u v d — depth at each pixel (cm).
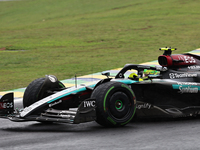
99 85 2188
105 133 2084
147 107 2461
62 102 2291
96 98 2130
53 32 14338
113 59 7362
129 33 12412
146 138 1952
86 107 2055
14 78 5350
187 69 2728
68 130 2217
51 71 6006
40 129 2292
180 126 2289
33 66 6881
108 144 1830
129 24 14825
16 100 3588
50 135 2081
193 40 9856
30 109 2209
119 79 2575
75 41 11506
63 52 9212
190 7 19025
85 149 1744
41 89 2442
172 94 2550
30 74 5753
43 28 16150
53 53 9088
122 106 2200
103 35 12412
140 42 10294
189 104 2619
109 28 14150
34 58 8200
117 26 14562
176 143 1842
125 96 2205
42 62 7450
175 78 2634
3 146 1852
